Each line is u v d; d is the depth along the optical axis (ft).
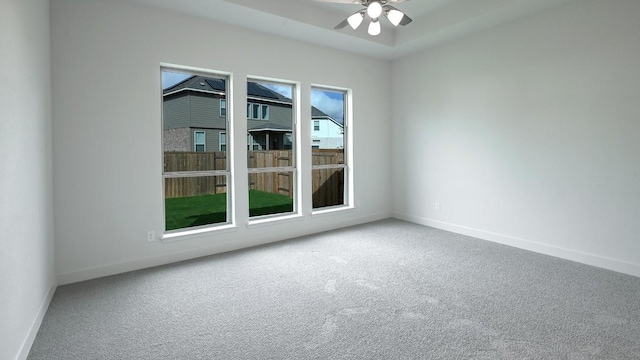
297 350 6.70
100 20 10.48
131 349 6.77
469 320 7.80
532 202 13.05
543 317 7.91
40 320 7.73
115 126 10.87
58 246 10.03
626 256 10.71
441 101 16.28
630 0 10.32
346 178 17.94
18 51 6.49
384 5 9.48
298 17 12.80
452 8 13.60
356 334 7.26
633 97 10.38
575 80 11.62
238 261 12.11
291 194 16.72
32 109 7.54
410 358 6.40
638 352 6.50
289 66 14.75
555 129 12.23
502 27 13.62
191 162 13.23
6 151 5.64
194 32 12.22
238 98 13.43
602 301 8.71
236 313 8.25
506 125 13.73
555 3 11.66
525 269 11.11
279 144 15.71
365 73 17.71
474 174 15.06
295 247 13.79
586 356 6.40
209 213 20.15
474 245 13.89
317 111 17.54
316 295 9.25
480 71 14.52
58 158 9.95
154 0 10.91
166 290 9.63
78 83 10.20
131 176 11.23
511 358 6.35
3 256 5.42
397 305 8.61
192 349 6.77
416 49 16.63
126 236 11.20
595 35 11.08
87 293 9.43
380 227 17.11
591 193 11.43
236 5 11.35
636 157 10.41
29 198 7.12
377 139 18.52
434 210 17.01
